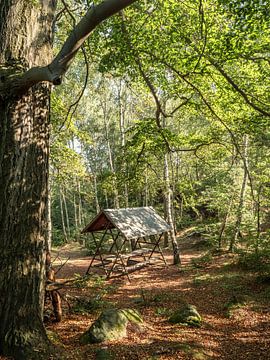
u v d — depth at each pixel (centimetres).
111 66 751
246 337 622
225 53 745
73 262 1956
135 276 1455
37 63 454
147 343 556
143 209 1714
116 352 504
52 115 1355
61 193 3297
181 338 606
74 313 773
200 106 980
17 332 418
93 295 1026
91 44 853
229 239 1950
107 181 1516
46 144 476
